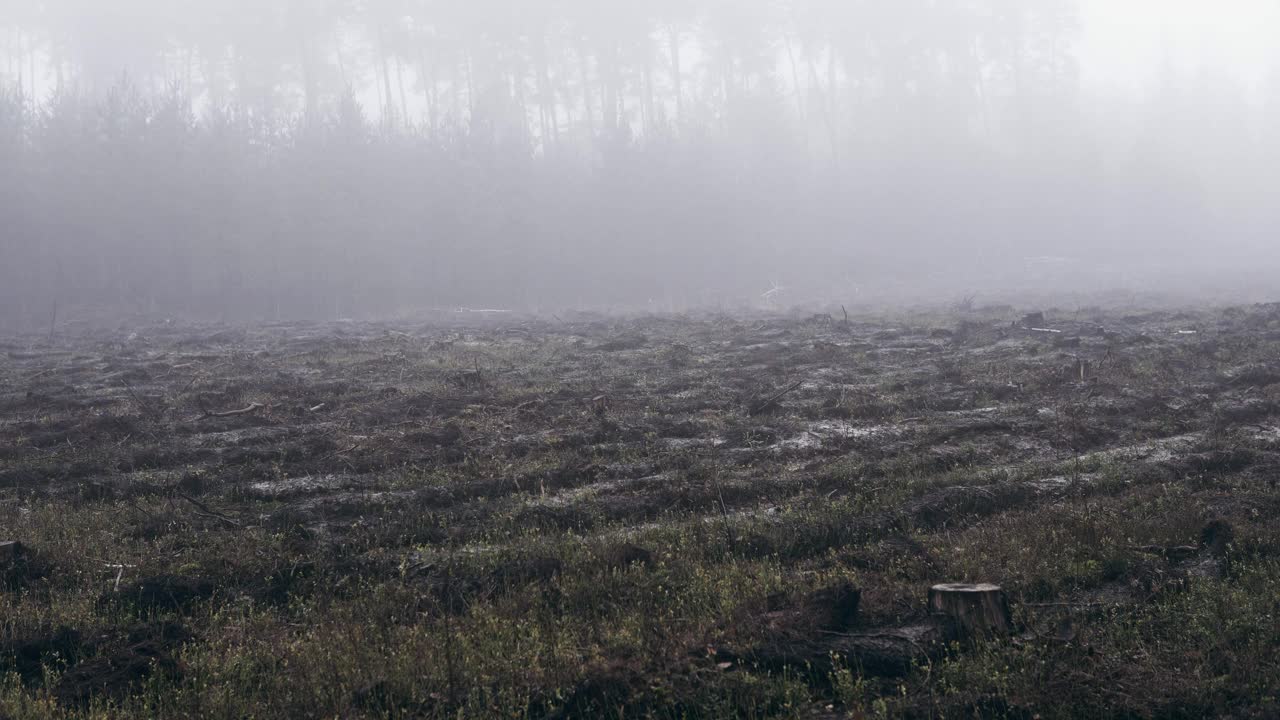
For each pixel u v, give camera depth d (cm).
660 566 809
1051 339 2386
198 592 820
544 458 1264
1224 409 1417
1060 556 807
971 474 1105
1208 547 830
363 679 625
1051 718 569
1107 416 1436
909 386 1775
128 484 1177
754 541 889
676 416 1548
